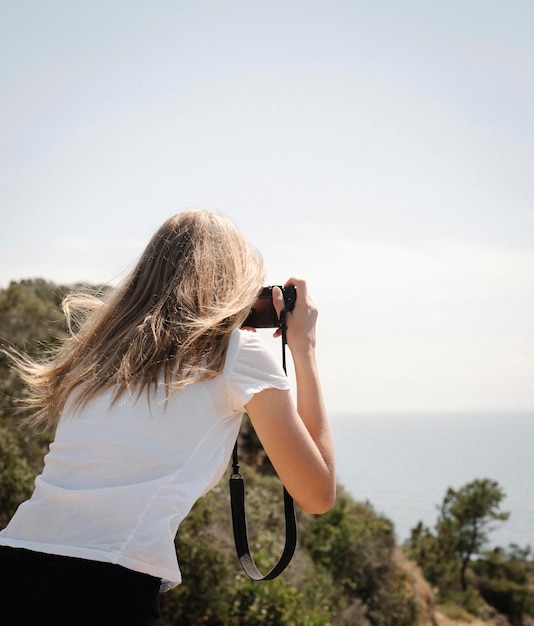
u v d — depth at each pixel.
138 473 1.32
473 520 45.88
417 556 42.94
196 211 1.64
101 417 1.39
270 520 13.78
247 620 9.73
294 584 12.48
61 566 1.24
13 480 9.05
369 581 16.80
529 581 46.53
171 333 1.43
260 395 1.40
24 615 1.21
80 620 1.20
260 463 17.36
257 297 1.61
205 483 1.36
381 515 22.25
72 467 1.36
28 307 12.48
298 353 1.57
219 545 10.48
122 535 1.26
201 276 1.51
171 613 9.28
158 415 1.36
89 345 1.56
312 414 1.51
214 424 1.40
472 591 40.88
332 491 1.45
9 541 1.32
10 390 10.30
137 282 1.59
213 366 1.40
